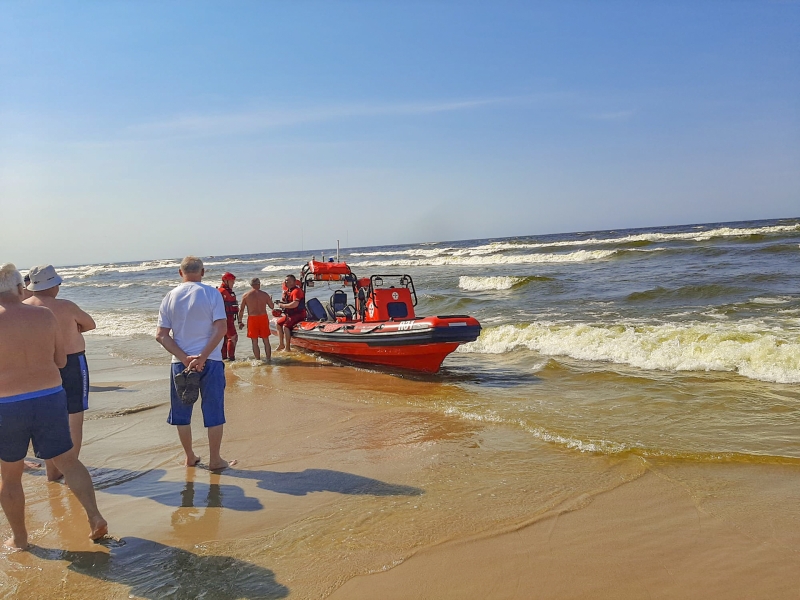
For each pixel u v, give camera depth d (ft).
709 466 15.47
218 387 16.02
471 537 11.85
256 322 35.01
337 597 9.79
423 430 19.58
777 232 115.85
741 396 22.04
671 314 41.65
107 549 11.44
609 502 13.46
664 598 9.67
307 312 39.70
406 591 9.95
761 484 14.21
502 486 14.48
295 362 34.99
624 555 11.08
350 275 36.94
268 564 10.84
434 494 14.06
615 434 18.25
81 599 9.68
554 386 25.62
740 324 35.29
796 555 10.90
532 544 11.55
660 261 81.66
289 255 442.09
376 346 31.45
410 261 122.93
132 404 24.11
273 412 22.62
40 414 11.14
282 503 13.66
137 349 40.70
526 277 65.00
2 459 11.05
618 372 27.20
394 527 12.32
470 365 31.94
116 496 14.32
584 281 63.67
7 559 11.08
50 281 14.94
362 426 20.31
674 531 12.00
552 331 36.47
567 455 16.60
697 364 26.84
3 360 10.87
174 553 11.25
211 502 13.79
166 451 17.89
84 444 18.80
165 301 15.70
